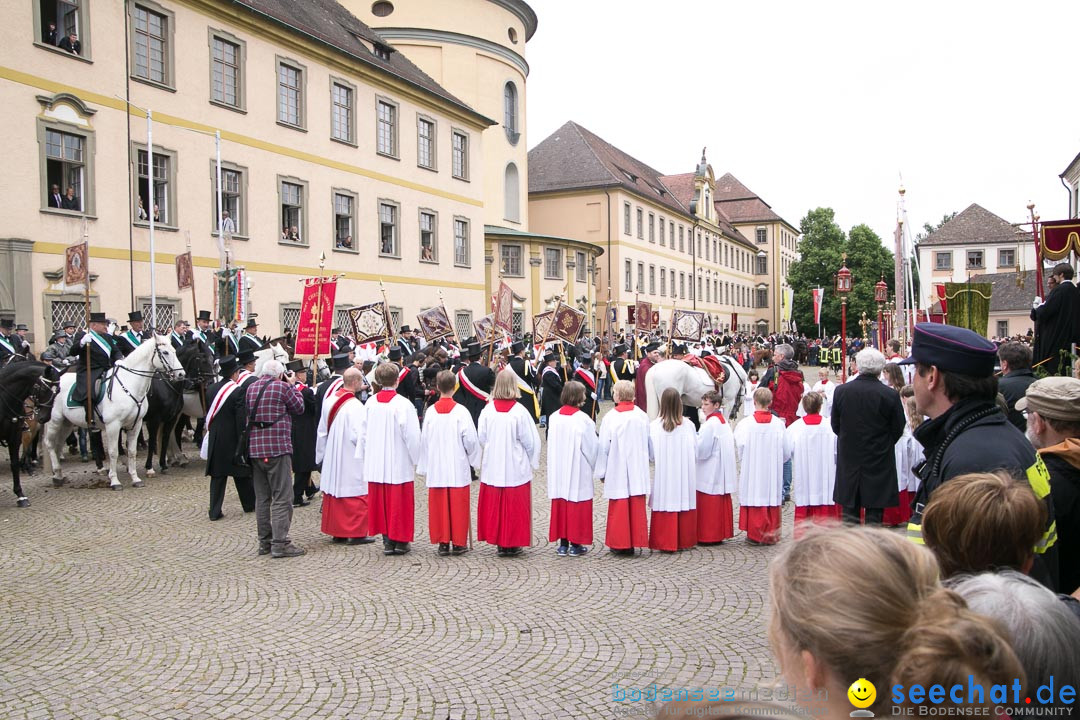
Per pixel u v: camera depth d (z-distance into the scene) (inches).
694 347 681.6
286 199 1043.3
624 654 238.1
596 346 1251.2
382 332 773.3
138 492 503.5
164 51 873.5
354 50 1162.0
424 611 279.9
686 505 362.9
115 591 306.2
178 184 885.2
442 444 356.2
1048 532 125.0
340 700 208.8
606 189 2102.6
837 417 336.2
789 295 2119.8
